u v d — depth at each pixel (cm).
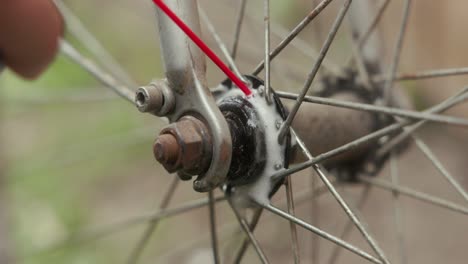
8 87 131
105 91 111
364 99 71
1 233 95
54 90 132
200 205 70
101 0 155
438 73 69
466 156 117
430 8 114
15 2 65
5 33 66
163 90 61
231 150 60
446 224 108
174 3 61
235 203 63
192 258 103
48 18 66
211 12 126
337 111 66
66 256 112
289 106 65
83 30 86
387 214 111
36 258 111
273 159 62
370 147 71
